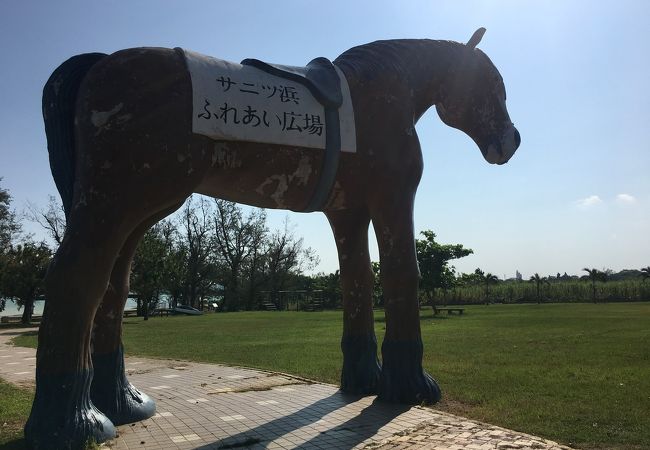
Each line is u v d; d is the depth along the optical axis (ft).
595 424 14.28
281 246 136.56
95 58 13.65
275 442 13.14
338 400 17.60
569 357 27.76
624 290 134.21
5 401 18.81
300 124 14.88
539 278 135.64
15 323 84.17
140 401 15.83
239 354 32.17
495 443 12.48
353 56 17.66
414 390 16.61
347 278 18.97
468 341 36.88
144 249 80.64
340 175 16.03
